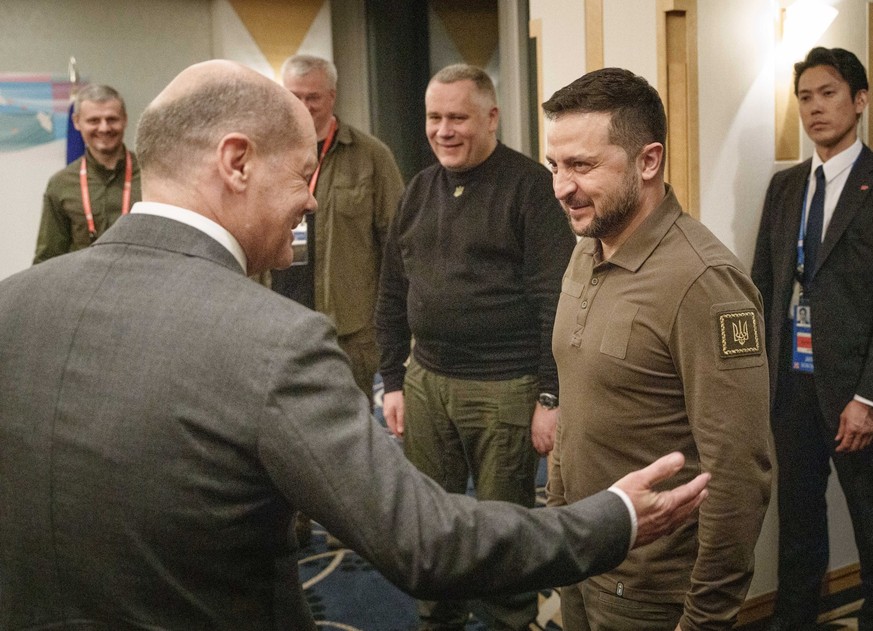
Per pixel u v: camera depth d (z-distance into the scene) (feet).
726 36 7.78
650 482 3.53
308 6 24.22
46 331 3.27
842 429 7.82
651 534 3.56
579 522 3.32
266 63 23.82
